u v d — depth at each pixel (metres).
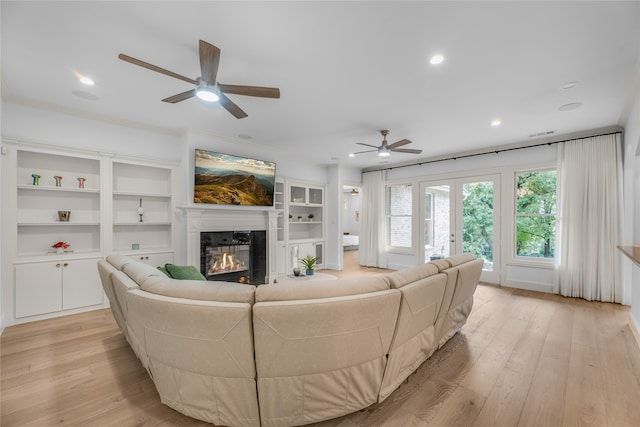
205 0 1.68
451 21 1.85
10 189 3.11
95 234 3.83
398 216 6.59
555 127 3.97
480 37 2.02
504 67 2.41
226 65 2.39
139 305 1.61
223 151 4.57
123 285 1.85
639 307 2.87
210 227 4.46
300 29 1.94
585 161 4.14
